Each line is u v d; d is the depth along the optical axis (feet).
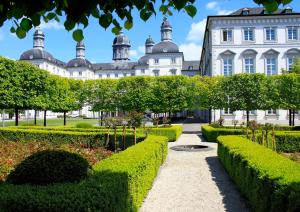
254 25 119.24
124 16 10.80
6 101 64.90
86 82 90.84
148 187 23.53
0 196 11.85
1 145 38.99
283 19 118.42
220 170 32.24
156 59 231.30
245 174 21.16
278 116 113.19
